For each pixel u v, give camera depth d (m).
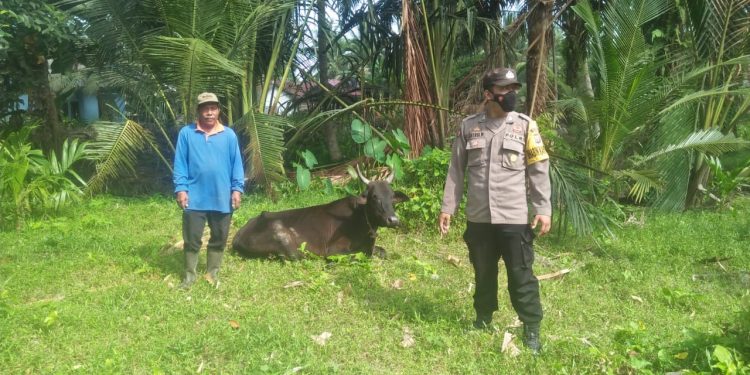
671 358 4.22
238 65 9.88
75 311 5.04
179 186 5.64
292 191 10.59
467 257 7.28
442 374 4.28
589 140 9.29
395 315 5.20
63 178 8.94
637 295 5.94
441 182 8.69
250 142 9.38
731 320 5.26
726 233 8.23
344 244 6.80
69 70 12.05
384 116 12.55
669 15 10.66
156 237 7.78
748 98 9.84
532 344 4.53
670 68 10.87
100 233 7.91
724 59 9.71
